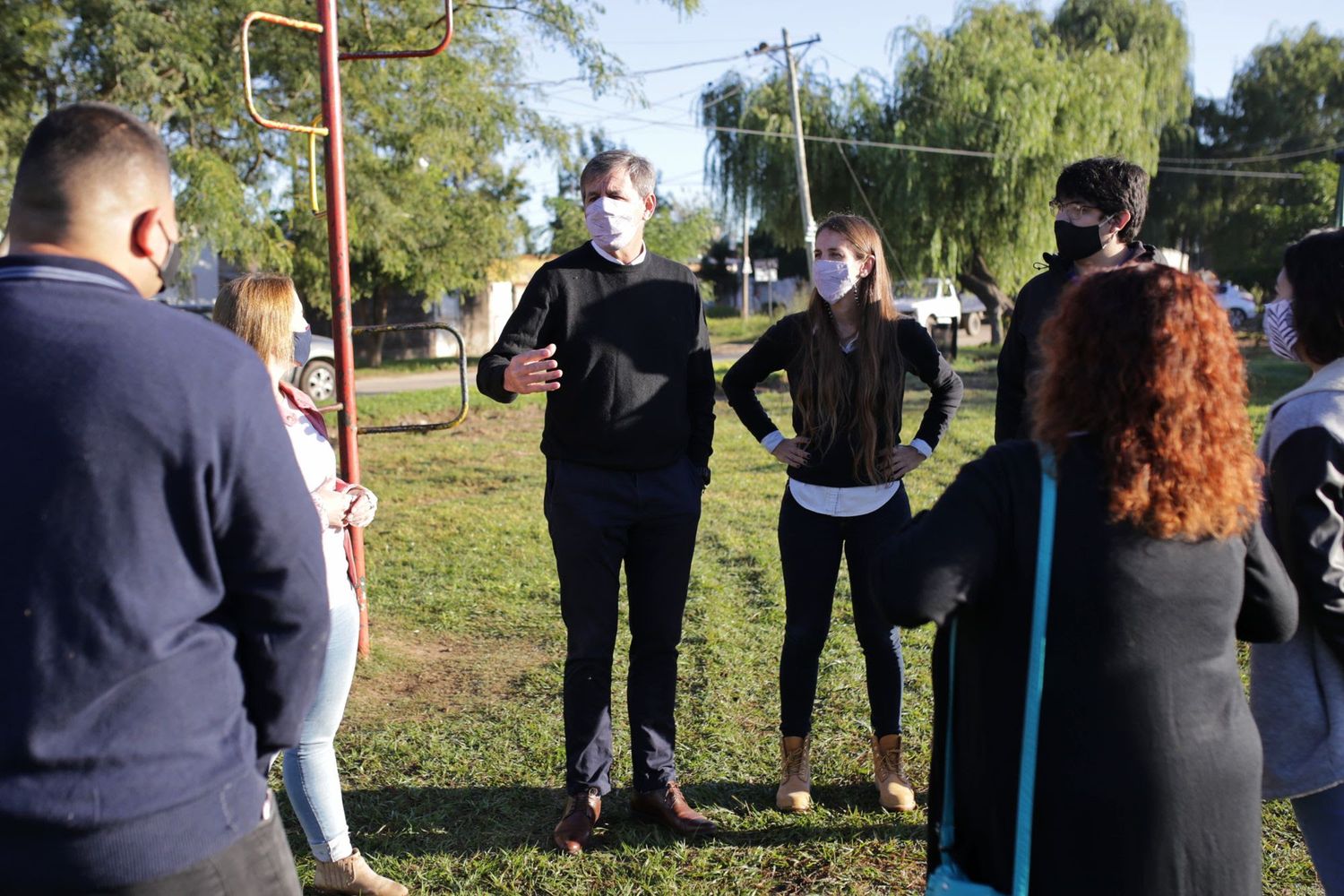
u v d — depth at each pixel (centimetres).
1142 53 2845
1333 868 210
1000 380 329
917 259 2319
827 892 288
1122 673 161
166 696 144
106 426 139
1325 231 216
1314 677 208
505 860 306
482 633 513
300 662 158
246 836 156
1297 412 202
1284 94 3909
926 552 171
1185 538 162
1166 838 159
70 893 141
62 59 1138
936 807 186
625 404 319
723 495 830
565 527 322
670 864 304
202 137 1274
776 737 387
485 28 1407
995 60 2241
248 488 149
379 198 1398
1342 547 193
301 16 1244
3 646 138
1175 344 162
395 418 1400
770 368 350
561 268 320
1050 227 2253
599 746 323
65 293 145
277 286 265
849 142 2308
